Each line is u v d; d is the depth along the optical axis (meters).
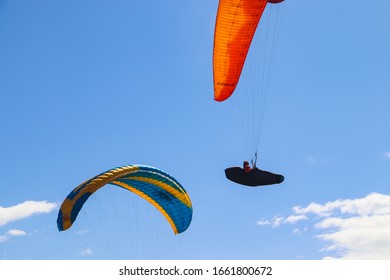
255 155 40.94
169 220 45.00
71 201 38.22
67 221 37.91
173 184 42.81
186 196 43.66
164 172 42.44
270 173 40.88
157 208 44.78
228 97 43.84
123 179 41.66
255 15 40.97
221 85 43.22
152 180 42.22
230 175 41.06
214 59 42.62
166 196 43.38
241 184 41.06
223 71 42.75
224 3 40.69
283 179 40.97
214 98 44.00
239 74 42.94
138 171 40.97
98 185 38.84
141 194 44.06
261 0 40.34
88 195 38.47
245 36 41.69
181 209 43.88
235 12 40.78
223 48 42.06
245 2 40.44
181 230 45.16
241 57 42.28
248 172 40.81
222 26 41.41
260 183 40.88
